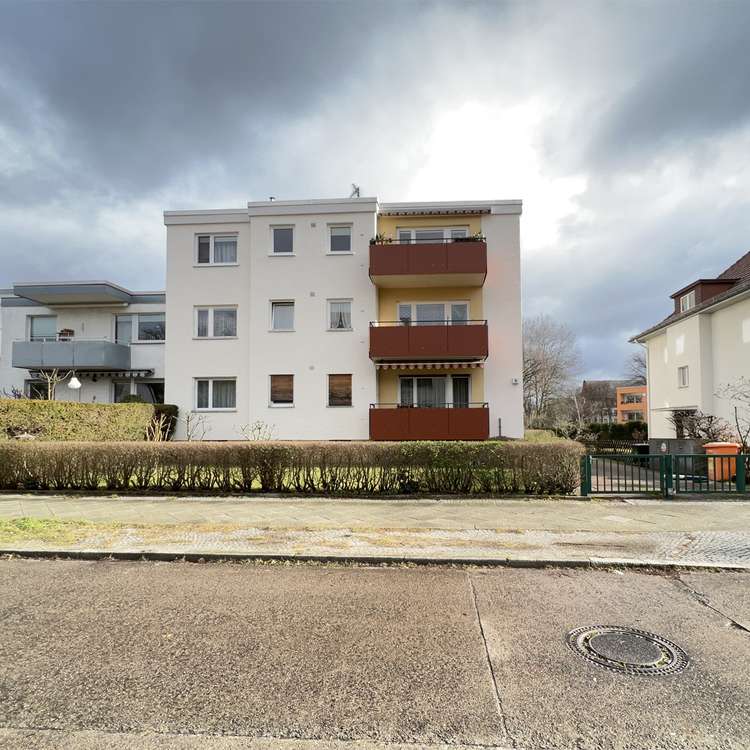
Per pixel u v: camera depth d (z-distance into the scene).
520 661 3.48
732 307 17.31
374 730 2.72
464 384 18.28
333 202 18.33
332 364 18.06
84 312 22.14
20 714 2.85
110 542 6.40
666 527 7.24
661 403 23.42
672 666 3.41
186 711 2.88
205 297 18.81
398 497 9.42
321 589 4.95
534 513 8.19
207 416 18.50
